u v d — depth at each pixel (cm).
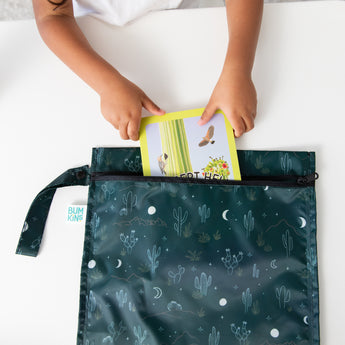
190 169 62
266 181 61
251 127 62
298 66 66
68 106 67
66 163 66
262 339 58
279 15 68
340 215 61
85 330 59
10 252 63
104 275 60
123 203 62
